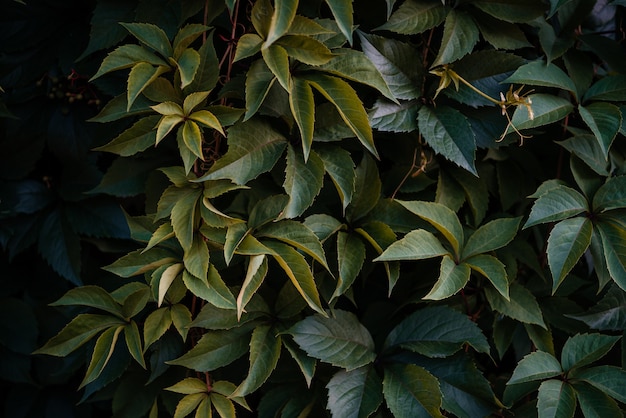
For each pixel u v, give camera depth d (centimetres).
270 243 102
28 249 121
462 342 105
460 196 111
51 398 121
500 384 113
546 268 114
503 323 111
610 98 108
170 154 113
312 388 109
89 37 117
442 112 107
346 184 103
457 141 105
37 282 120
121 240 117
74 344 104
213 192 101
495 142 108
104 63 100
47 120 118
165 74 105
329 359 104
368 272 109
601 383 104
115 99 104
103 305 105
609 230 105
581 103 109
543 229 114
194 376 109
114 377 108
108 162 118
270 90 104
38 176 119
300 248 102
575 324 111
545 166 114
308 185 101
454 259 105
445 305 107
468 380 105
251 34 100
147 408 112
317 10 107
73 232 116
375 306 114
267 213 103
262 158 102
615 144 112
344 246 105
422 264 113
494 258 104
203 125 101
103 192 111
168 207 102
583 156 109
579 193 106
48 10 118
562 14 111
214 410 109
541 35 110
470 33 106
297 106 100
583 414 107
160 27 109
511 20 107
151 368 108
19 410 121
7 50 117
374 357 106
